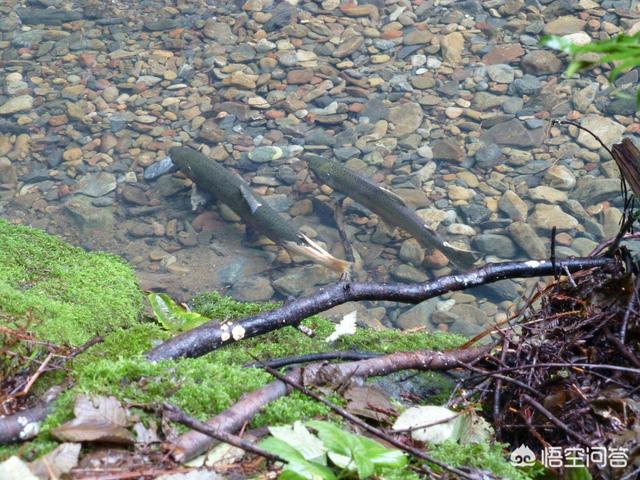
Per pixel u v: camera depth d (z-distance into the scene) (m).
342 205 8.66
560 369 2.25
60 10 11.31
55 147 9.16
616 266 2.59
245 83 9.92
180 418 1.56
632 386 2.09
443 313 7.30
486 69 10.11
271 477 1.56
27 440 1.67
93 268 3.18
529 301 2.52
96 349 2.45
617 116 9.38
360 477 1.41
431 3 11.25
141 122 9.48
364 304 7.43
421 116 9.48
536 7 11.03
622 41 0.96
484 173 8.84
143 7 11.42
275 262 8.02
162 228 8.30
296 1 11.30
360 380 2.15
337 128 9.44
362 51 10.48
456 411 2.15
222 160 9.07
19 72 10.20
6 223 3.46
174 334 2.79
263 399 1.82
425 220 8.34
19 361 1.98
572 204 8.40
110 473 1.49
